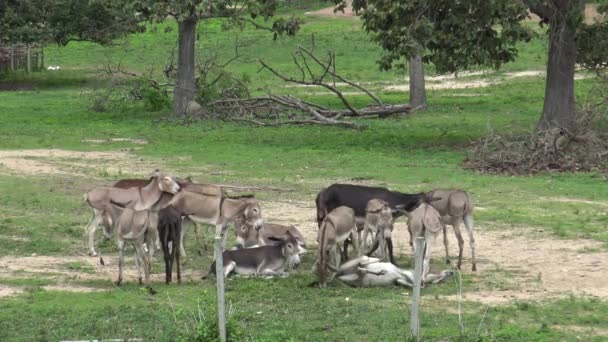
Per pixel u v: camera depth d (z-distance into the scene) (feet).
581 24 101.40
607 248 59.93
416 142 108.58
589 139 93.20
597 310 45.85
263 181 84.33
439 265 55.42
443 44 98.73
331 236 50.75
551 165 90.38
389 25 100.12
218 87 134.51
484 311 45.60
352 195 55.57
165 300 47.60
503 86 165.68
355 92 164.96
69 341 40.40
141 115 138.72
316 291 49.44
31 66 204.54
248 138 113.39
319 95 160.76
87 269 55.06
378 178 85.40
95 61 212.02
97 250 59.82
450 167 91.50
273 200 76.13
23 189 80.07
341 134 116.06
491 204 74.38
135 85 146.00
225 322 39.52
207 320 40.57
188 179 63.46
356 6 105.91
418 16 97.55
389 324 43.11
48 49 230.68
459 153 99.91
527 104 144.66
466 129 118.93
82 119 134.31
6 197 76.43
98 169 90.74
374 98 129.39
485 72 181.16
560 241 62.08
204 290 49.57
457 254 58.65
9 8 161.48
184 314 43.98
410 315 43.68
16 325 43.21
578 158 91.09
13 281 51.75
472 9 96.78
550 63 103.45
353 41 214.90
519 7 95.04
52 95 167.32
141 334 41.37
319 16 258.37
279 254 52.49
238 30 231.09
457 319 44.01
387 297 48.47
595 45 101.71
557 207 73.46
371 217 53.57
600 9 99.66
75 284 51.52
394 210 53.78
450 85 172.14
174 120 130.11
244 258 52.26
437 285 51.13
